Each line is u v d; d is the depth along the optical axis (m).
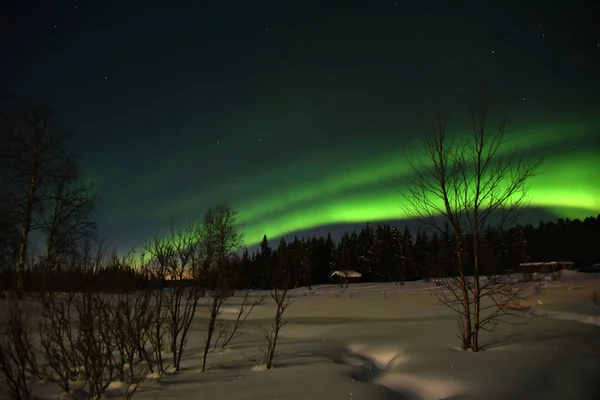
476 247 7.85
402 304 18.14
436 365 6.61
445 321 11.66
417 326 10.61
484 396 5.32
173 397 5.21
